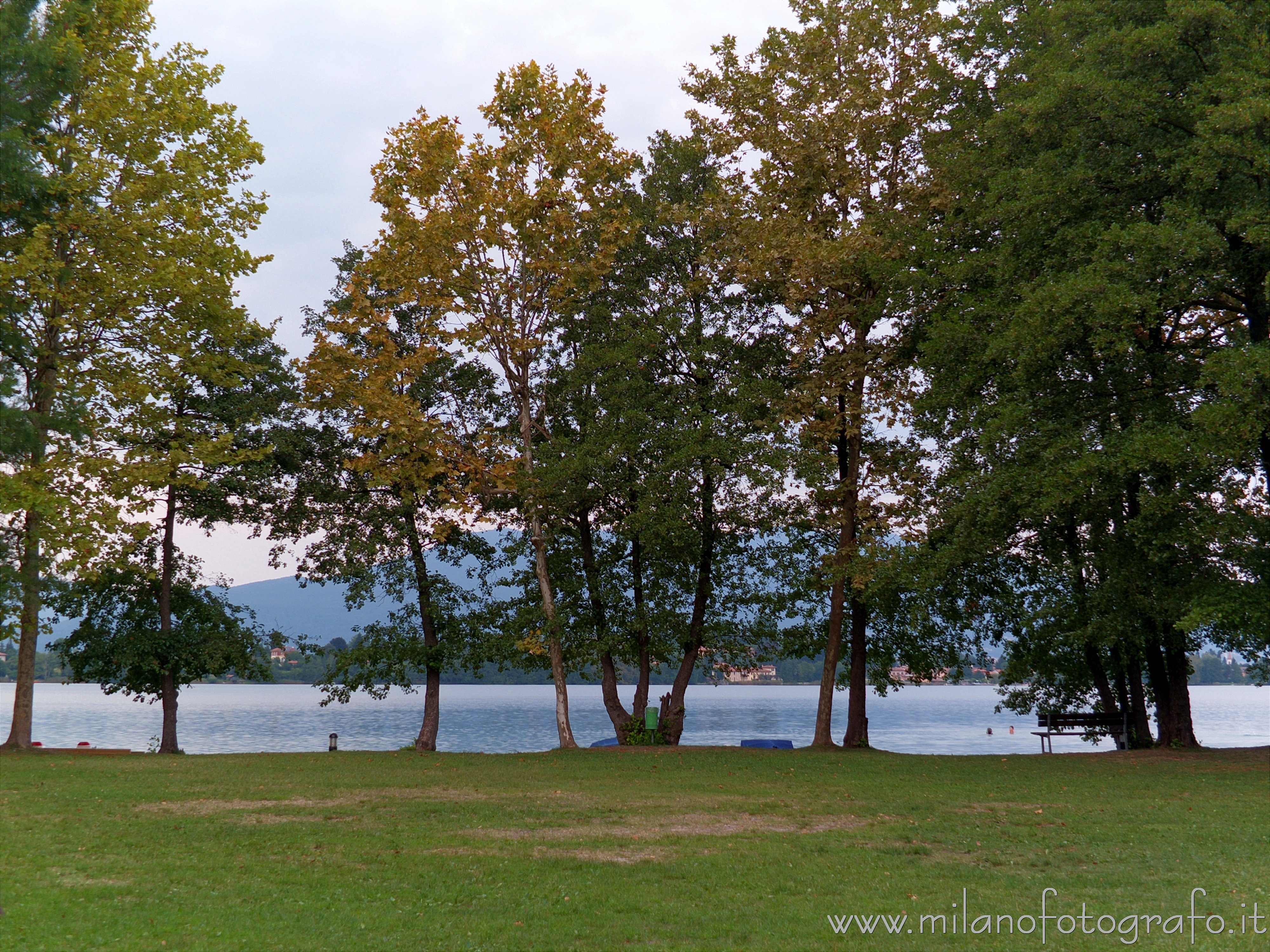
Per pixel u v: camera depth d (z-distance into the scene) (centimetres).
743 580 3022
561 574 3105
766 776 1944
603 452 2664
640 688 2989
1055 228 2119
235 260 2525
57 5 2369
